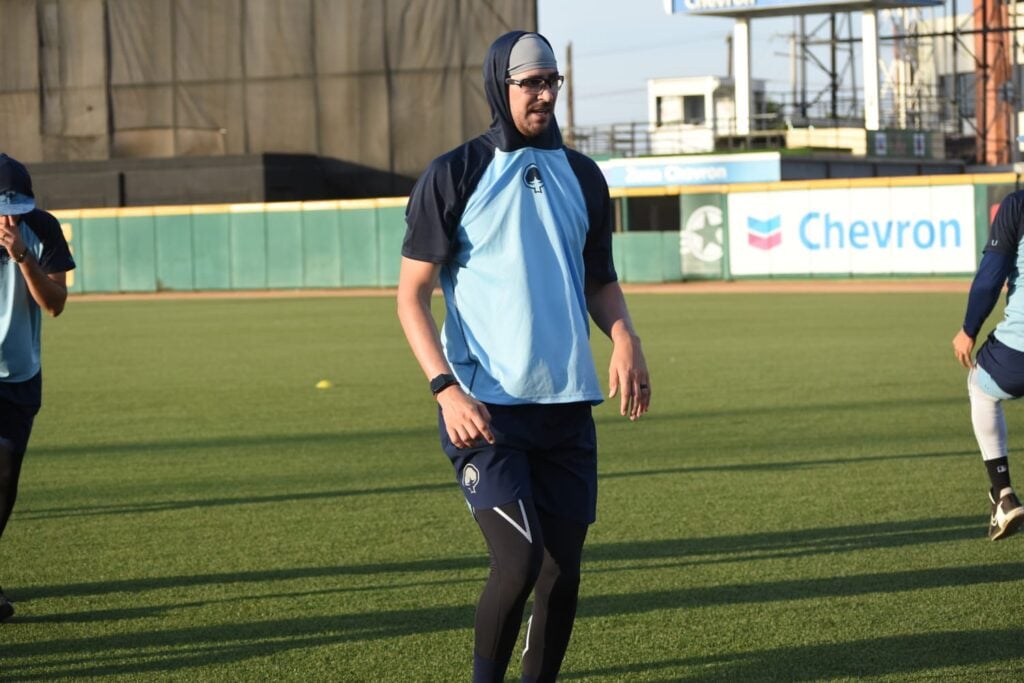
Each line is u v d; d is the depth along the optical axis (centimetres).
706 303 2978
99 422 1256
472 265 423
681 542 716
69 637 563
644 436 1098
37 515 823
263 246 4219
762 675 502
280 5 4672
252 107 4731
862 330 2127
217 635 563
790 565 663
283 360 1864
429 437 1127
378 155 4616
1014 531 662
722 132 5809
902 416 1175
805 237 3700
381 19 4566
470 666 518
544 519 432
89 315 3112
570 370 420
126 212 4331
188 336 2366
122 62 4828
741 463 957
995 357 649
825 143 4947
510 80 415
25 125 4944
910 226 3556
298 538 745
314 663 524
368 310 3094
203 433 1174
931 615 573
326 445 1092
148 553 715
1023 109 5725
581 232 431
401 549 714
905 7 5147
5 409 582
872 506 797
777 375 1522
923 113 5666
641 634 555
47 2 4878
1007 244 646
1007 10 5341
